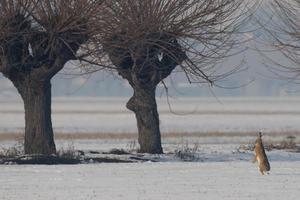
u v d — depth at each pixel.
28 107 106.94
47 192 66.31
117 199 61.88
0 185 70.94
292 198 62.69
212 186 70.56
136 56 105.81
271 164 95.12
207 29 105.56
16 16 98.50
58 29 98.62
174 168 87.81
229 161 104.06
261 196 63.88
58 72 110.62
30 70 105.56
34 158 98.25
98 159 102.50
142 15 100.50
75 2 97.62
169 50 107.31
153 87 117.69
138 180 75.12
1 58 103.19
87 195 64.38
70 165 92.75
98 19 98.75
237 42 108.75
